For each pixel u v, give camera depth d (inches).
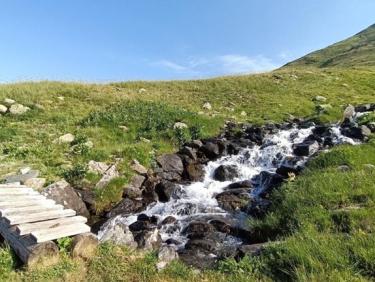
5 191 467.5
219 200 580.4
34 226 366.6
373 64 3297.2
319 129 851.4
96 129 821.2
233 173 687.7
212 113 1071.0
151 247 411.8
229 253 397.7
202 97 1257.4
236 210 552.1
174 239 464.4
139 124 876.6
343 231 375.2
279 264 323.9
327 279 287.3
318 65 4699.8
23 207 410.9
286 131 885.2
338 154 593.9
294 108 1167.0
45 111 938.7
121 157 682.8
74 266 338.6
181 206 567.2
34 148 685.3
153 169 686.5
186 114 961.5
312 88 1416.1
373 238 330.6
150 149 748.0
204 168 719.1
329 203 437.7
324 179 498.6
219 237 463.8
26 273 323.0
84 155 673.6
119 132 828.0
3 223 390.9
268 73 1637.6
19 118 877.8
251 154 751.1
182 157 732.7
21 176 555.8
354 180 482.3
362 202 430.6
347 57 4434.1
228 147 801.6
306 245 337.1
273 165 706.8
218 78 1509.6
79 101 1054.4
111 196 585.9
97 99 1080.8
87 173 598.9
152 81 1437.0
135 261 355.9
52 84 1167.6
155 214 557.3
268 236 435.5
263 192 583.5
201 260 393.1
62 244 357.1
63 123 862.5
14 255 352.8
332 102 1226.6
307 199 455.8
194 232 475.2
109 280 324.2
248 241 451.2
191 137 862.5
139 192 615.8
